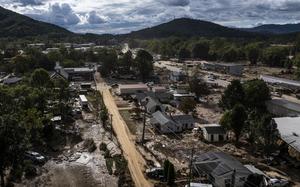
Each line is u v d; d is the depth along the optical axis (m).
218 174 39.47
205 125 58.91
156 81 112.06
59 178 42.44
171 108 77.44
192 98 80.62
